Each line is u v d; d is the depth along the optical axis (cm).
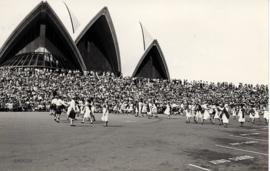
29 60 4625
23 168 752
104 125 1903
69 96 3219
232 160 937
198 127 2031
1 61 4803
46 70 4288
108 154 964
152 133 1566
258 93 5225
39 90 3372
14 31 4619
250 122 2861
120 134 1463
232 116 4047
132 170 774
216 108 2475
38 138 1220
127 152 1008
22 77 3684
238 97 4928
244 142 1341
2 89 3206
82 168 774
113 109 3594
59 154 935
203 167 835
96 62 5547
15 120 1928
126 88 4216
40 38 4897
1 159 840
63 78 3966
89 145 1113
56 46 5088
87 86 3894
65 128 1628
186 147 1156
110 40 5400
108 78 4522
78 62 5106
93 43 5553
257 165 873
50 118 2222
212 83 5356
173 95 4456
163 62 6006
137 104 3097
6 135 1257
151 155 973
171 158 938
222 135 1602
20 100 3122
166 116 3369
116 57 5575
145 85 4641
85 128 1675
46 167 770
